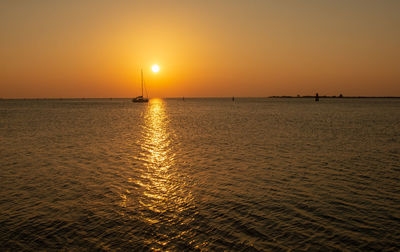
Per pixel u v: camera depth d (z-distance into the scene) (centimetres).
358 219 1247
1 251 1022
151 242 1085
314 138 3541
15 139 3494
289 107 14238
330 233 1134
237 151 2719
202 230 1166
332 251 1022
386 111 10144
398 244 1060
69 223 1225
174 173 1956
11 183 1734
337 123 5544
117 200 1473
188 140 3438
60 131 4359
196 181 1777
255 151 2717
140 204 1423
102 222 1237
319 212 1317
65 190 1617
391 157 2427
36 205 1406
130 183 1741
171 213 1320
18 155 2534
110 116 8012
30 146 2998
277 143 3180
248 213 1311
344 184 1706
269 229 1167
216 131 4347
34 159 2377
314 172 1966
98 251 1030
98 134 4019
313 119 6612
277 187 1658
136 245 1066
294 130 4416
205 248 1043
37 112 10056
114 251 1030
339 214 1295
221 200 1466
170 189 1634
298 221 1232
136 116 8050
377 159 2353
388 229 1163
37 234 1136
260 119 6712
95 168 2088
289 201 1446
